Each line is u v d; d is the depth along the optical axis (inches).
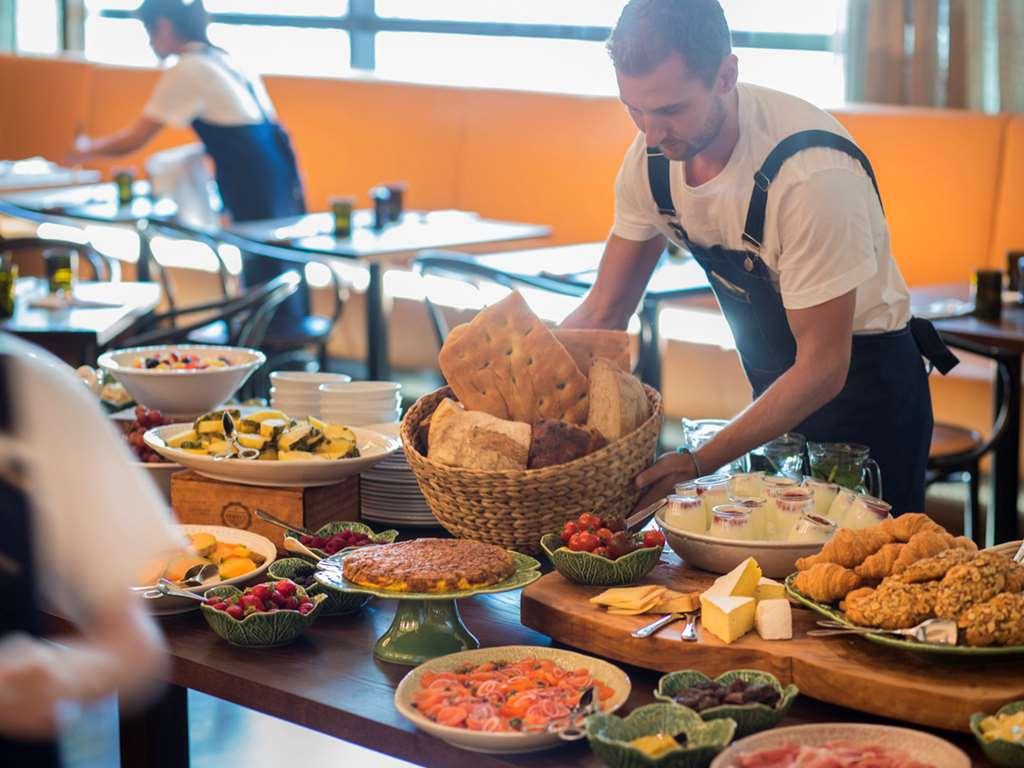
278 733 128.4
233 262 252.4
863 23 225.5
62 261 167.2
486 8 272.8
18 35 350.0
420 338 231.6
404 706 60.2
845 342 85.2
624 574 70.6
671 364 209.0
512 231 206.5
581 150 246.2
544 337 81.4
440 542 71.6
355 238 195.8
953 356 100.8
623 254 96.8
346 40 293.7
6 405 47.0
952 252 206.8
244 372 101.3
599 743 54.7
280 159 226.5
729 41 80.4
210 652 68.9
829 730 55.9
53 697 44.9
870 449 96.3
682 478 80.5
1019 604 60.3
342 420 97.4
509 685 61.4
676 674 61.1
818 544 72.1
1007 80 216.7
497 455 76.9
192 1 225.9
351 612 74.4
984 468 180.1
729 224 88.4
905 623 61.6
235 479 83.7
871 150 212.5
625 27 79.6
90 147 231.1
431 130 263.4
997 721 56.5
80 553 47.4
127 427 96.0
